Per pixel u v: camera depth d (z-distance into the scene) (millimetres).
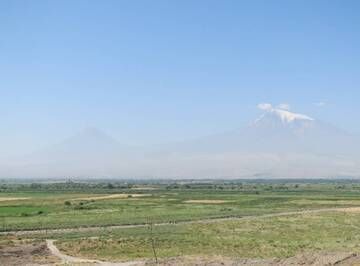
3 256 81812
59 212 161000
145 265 70062
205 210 170750
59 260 78312
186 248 88250
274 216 151375
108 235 106812
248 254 81000
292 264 68188
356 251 82125
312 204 197875
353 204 198000
